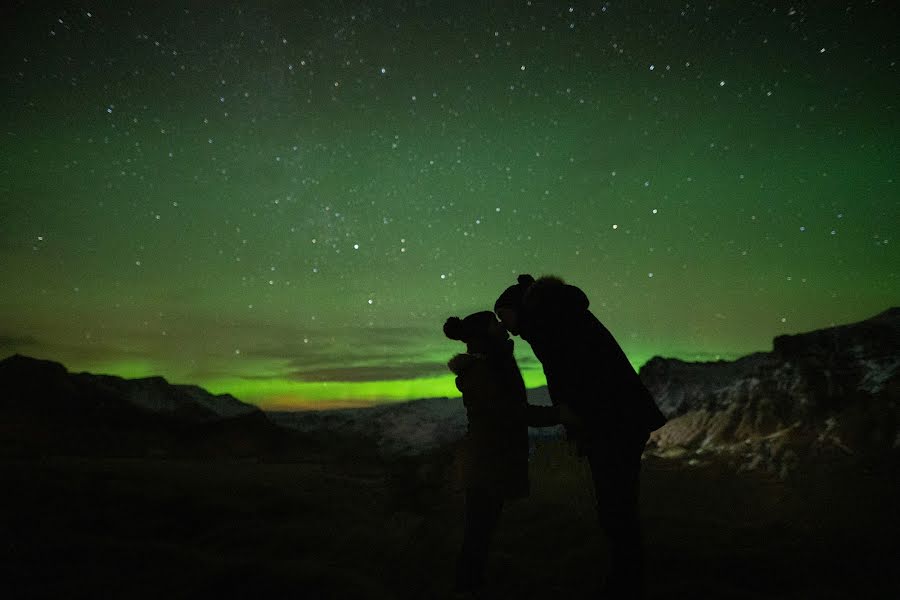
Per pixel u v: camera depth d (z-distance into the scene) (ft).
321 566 7.88
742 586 7.35
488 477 7.22
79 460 18.88
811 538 9.02
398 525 10.66
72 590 6.87
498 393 7.42
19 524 9.62
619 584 6.74
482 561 7.09
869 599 6.70
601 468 7.05
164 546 8.52
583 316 7.63
